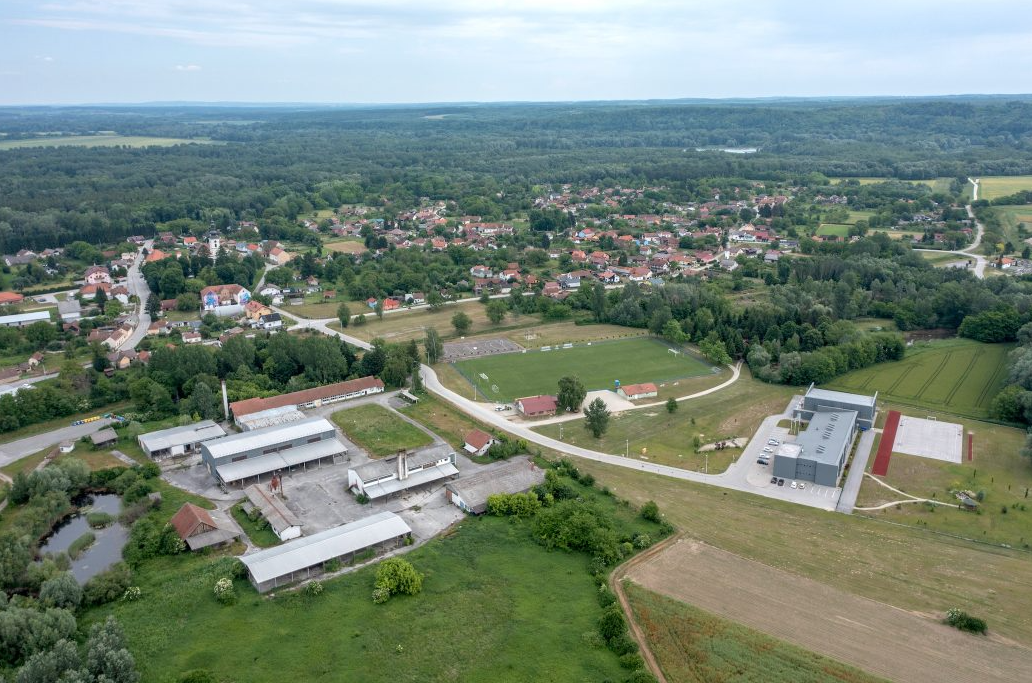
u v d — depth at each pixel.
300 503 139.75
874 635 101.12
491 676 93.06
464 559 119.50
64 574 107.44
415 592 109.88
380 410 190.88
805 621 104.19
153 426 176.75
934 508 139.12
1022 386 187.00
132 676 89.94
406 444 168.88
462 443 169.50
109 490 146.50
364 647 98.19
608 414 173.38
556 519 126.00
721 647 97.94
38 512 130.38
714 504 140.88
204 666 94.19
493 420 185.25
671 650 97.62
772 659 95.69
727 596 110.06
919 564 119.81
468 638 100.19
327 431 164.88
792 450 154.25
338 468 156.00
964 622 102.38
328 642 99.12
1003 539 127.94
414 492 144.75
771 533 129.62
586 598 109.25
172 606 106.56
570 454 165.12
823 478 149.50
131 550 121.19
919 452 164.38
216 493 144.00
